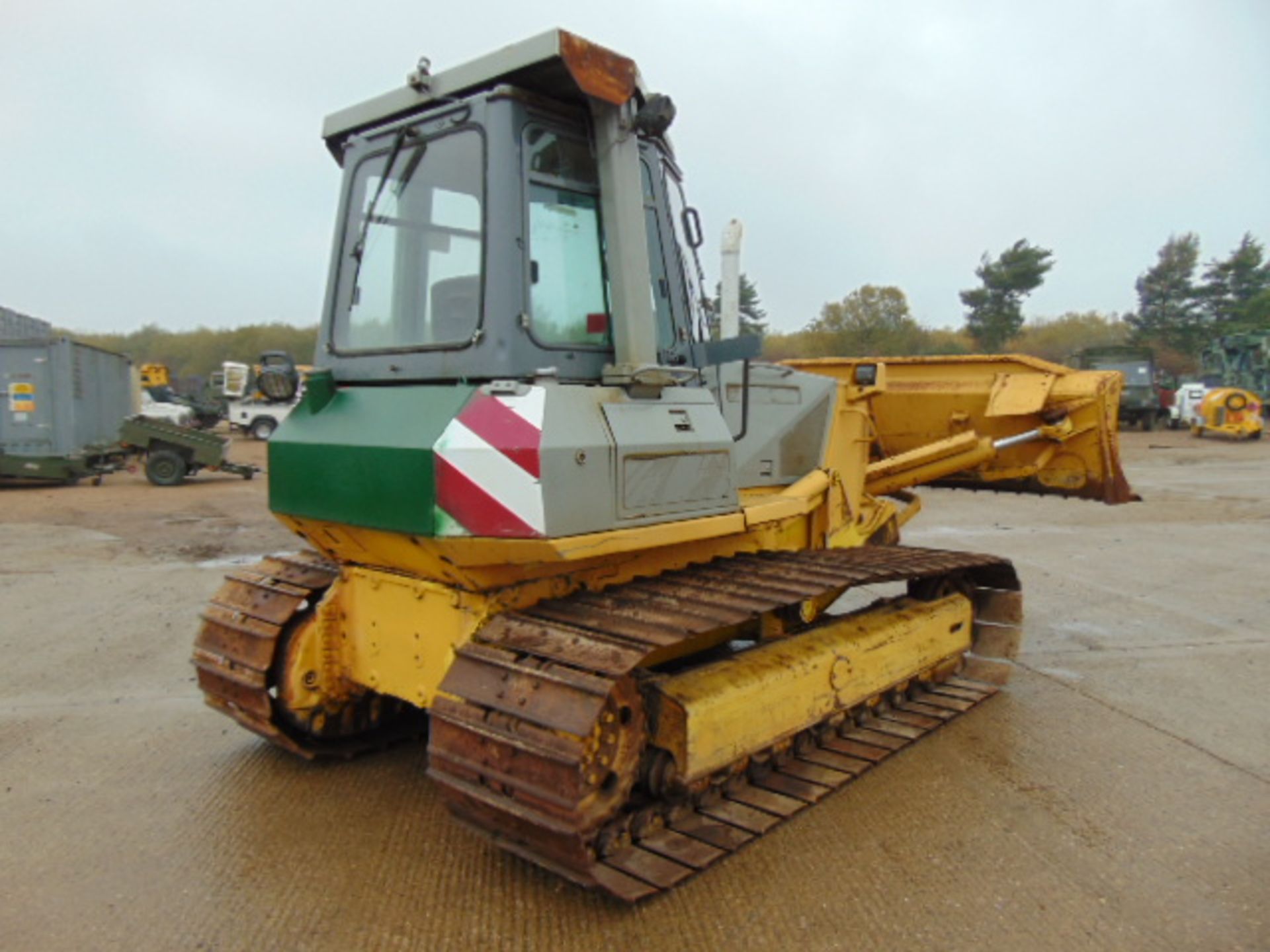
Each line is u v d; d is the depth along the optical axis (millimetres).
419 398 3555
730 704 3664
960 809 4020
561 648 3201
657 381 3680
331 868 3539
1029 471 6570
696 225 4684
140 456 17750
